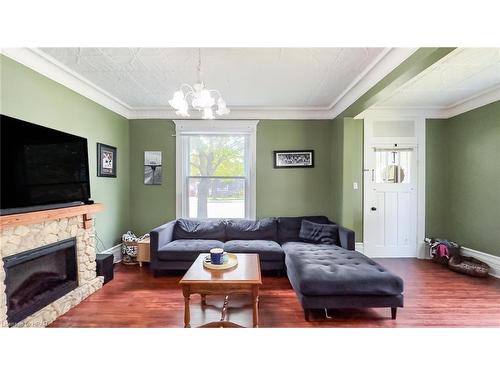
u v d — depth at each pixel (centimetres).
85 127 308
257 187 408
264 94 341
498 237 329
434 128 407
